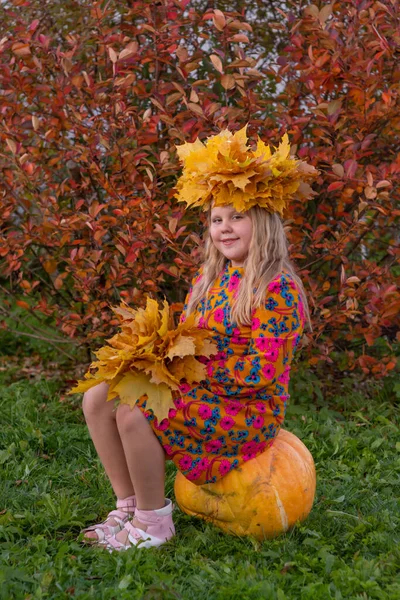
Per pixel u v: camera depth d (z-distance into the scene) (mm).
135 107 3969
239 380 2684
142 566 2537
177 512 3049
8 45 4270
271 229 2799
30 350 5703
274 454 2812
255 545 2744
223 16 3752
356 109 4125
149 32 4086
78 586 2441
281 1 4629
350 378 4797
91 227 4004
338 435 3887
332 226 4488
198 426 2678
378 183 3805
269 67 4156
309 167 2842
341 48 3963
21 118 4320
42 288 5012
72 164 4703
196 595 2428
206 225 4055
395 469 3582
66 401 4574
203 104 3838
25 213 4719
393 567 2592
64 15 4719
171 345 2648
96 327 4516
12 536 2801
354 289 4266
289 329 2707
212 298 2863
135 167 4176
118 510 2896
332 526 2967
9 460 3633
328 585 2406
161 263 4402
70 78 4020
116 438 2830
